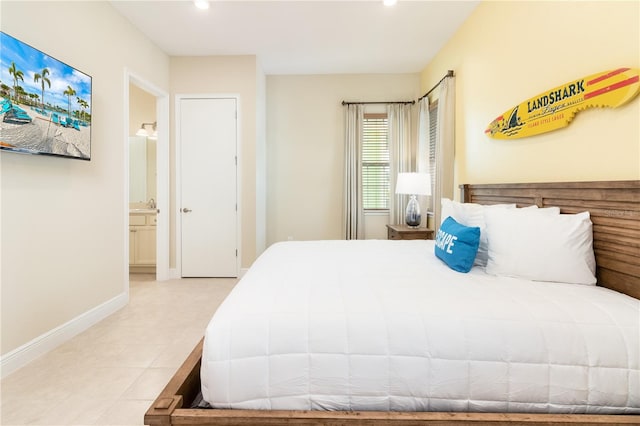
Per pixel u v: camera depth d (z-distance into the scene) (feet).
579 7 5.34
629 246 4.35
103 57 8.44
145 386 5.45
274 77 14.42
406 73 14.28
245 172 12.45
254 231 12.57
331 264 6.02
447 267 5.87
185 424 3.30
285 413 3.33
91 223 8.02
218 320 3.68
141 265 13.23
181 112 12.37
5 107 5.53
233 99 12.33
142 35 10.37
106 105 8.56
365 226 14.76
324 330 3.54
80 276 7.66
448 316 3.66
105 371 5.92
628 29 4.49
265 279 4.96
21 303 6.14
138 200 14.65
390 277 5.13
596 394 3.35
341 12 9.27
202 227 12.60
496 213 5.87
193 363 4.17
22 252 6.15
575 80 5.38
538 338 3.45
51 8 6.74
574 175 5.51
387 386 3.43
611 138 4.79
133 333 7.57
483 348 3.43
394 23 9.85
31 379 5.65
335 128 14.51
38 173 6.49
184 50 11.78
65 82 6.86
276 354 3.47
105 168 8.53
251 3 8.78
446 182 10.53
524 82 6.84
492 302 3.96
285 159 14.57
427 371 3.42
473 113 9.19
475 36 9.04
